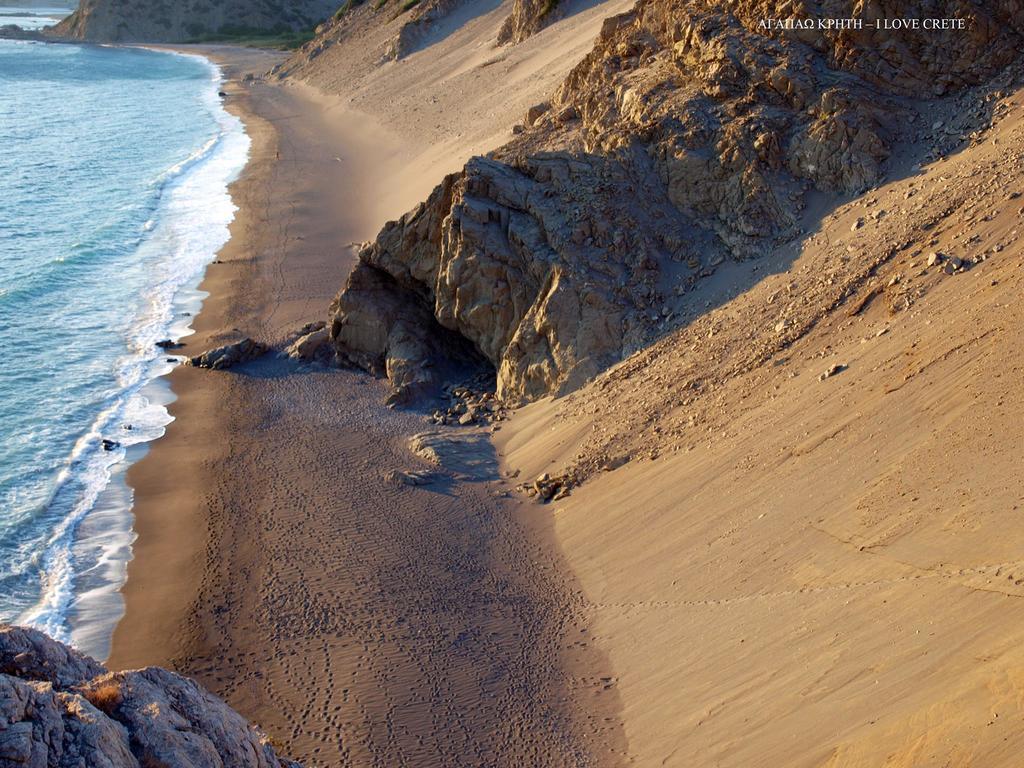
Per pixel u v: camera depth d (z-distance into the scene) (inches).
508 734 705.0
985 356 766.5
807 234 1093.8
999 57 1123.9
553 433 1069.1
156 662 807.1
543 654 783.1
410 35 3602.4
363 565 916.0
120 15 7076.8
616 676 738.2
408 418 1215.6
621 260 1162.6
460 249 1230.9
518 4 2849.4
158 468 1128.8
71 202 2293.3
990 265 863.1
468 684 756.6
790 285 1035.3
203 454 1154.7
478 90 2583.7
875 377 840.3
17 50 6269.7
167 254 1923.0
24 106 3759.8
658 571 817.5
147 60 5841.5
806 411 863.7
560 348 1139.3
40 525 1021.2
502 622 826.2
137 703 340.5
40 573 941.2
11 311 1594.5
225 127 3383.4
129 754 315.9
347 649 805.2
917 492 701.9
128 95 4215.1
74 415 1261.1
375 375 1337.4
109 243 1980.8
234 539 978.1
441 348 1343.5
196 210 2241.6
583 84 1521.9
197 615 864.9
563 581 869.8
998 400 720.3
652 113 1256.8
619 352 1120.2
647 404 1018.1
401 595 869.2
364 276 1350.9
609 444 1005.8
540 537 938.7
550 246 1183.6
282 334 1494.8
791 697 608.1
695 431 945.5
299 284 1718.8
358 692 754.8
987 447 689.6
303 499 1038.4
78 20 7357.3
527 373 1170.0
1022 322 767.7
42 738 299.0
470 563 911.0
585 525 924.6
